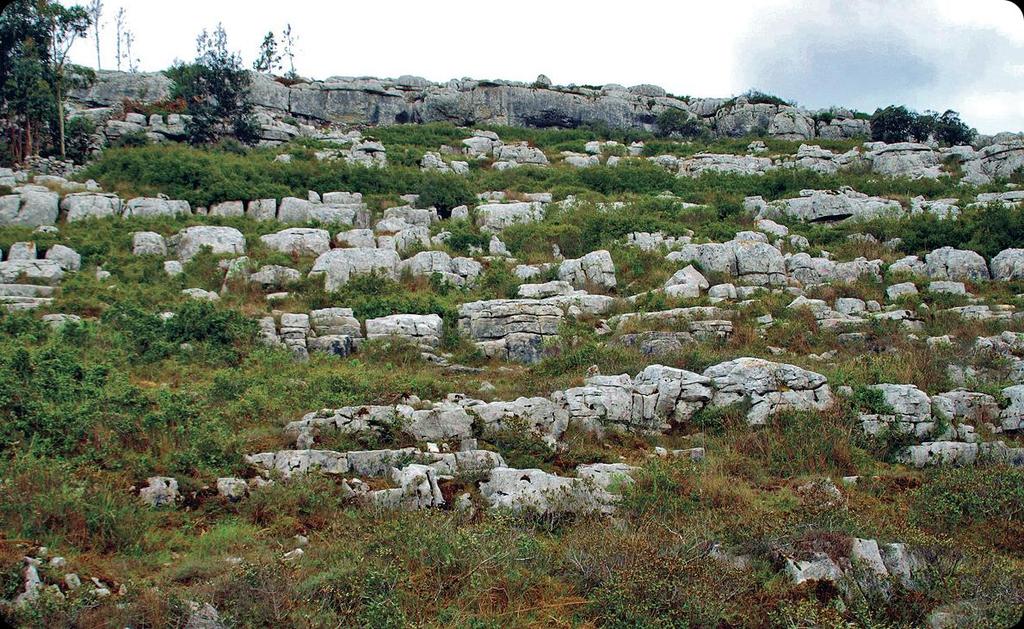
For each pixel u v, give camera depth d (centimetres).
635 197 3033
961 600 778
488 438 1191
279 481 976
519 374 1573
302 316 1764
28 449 970
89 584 714
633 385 1348
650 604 735
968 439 1273
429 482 986
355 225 2575
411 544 824
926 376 1459
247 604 702
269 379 1413
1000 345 1616
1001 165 3400
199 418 1130
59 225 2286
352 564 783
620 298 2008
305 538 877
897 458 1234
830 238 2502
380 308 1880
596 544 845
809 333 1744
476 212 2686
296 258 2152
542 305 1858
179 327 1631
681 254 2242
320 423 1156
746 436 1239
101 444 1006
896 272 2144
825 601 772
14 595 684
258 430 1180
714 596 751
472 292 2067
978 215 2431
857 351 1669
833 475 1162
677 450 1212
